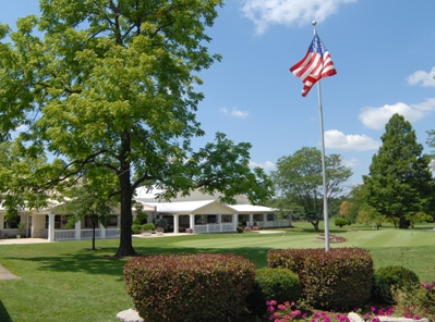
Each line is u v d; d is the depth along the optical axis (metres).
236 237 34.75
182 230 49.06
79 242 30.69
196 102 20.67
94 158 19.52
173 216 51.59
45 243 29.53
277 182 54.41
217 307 6.93
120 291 10.34
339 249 9.24
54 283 11.52
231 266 7.20
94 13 19.03
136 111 14.24
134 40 16.23
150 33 17.98
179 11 18.31
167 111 15.55
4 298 9.20
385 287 8.64
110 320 7.56
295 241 25.47
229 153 19.45
